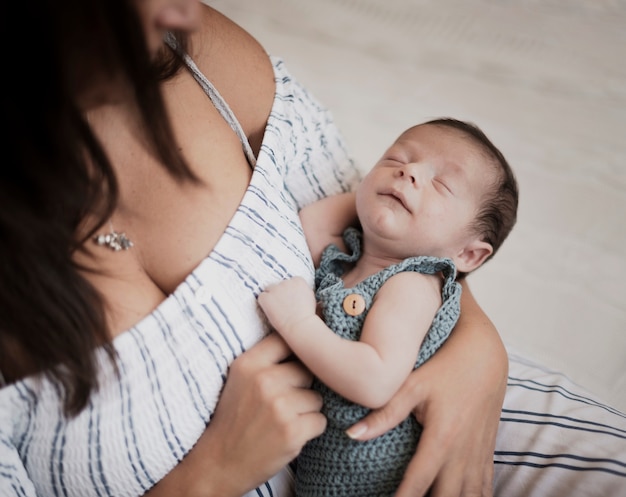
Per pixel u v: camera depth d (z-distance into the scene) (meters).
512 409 0.88
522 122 1.55
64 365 0.63
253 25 1.92
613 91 1.60
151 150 0.71
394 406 0.74
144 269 0.73
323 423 0.72
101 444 0.67
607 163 1.43
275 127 0.88
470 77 1.70
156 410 0.68
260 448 0.69
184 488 0.71
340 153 1.04
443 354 0.79
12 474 0.66
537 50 1.74
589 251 1.28
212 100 0.83
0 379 0.66
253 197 0.77
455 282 0.85
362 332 0.76
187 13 0.60
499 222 0.93
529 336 1.18
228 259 0.73
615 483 0.77
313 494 0.79
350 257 0.90
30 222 0.58
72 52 0.55
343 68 1.76
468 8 1.90
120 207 0.71
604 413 0.87
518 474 0.83
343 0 2.00
